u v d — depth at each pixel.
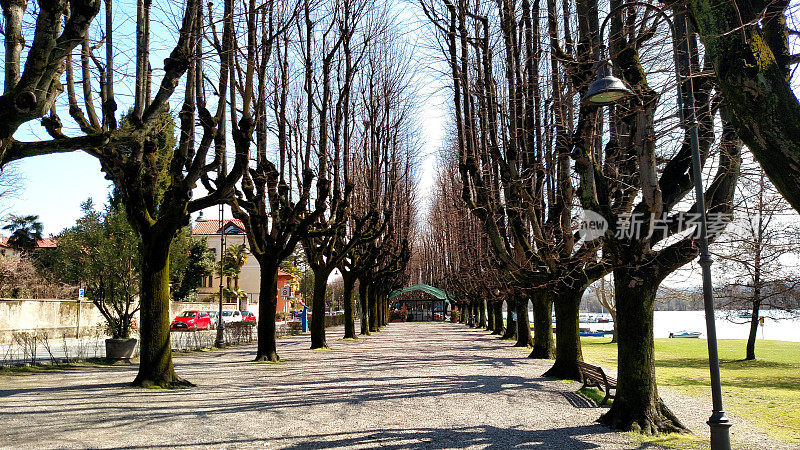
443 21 16.17
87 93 11.38
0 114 6.65
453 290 55.44
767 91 3.74
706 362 24.19
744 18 3.90
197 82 13.03
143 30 11.13
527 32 14.34
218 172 15.20
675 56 7.88
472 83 16.23
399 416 9.59
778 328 71.06
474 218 32.09
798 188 3.69
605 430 8.72
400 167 35.84
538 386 13.51
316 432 8.21
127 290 18.22
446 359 20.22
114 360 17.73
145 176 12.42
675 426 8.84
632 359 9.02
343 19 21.45
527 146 15.39
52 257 40.75
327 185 18.84
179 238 21.25
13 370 14.57
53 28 6.78
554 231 15.13
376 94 27.70
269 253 18.81
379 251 32.41
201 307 49.19
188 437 7.68
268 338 18.86
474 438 8.05
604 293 36.19
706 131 9.06
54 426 8.09
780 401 12.78
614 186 11.02
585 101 7.66
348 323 32.06
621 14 9.17
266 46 14.77
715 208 8.70
